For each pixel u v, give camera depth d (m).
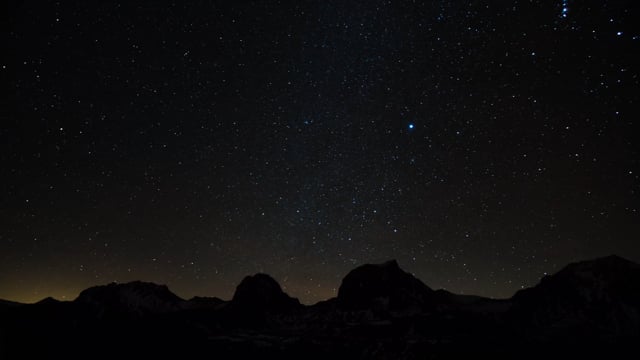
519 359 14.92
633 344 14.95
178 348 17.94
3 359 16.19
